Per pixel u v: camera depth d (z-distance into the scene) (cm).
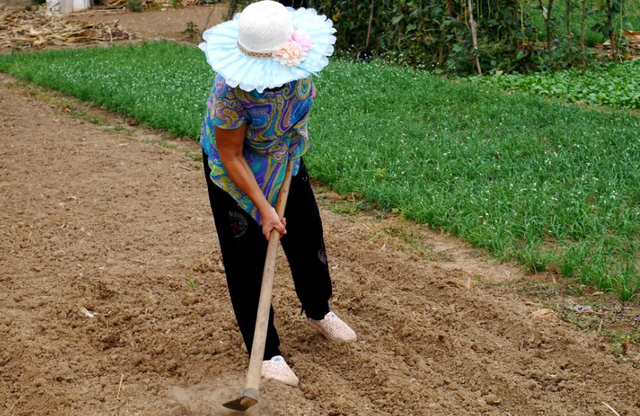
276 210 352
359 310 452
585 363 387
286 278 491
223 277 496
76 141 829
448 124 818
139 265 518
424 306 452
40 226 591
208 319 441
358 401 361
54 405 359
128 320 444
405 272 497
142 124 891
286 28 310
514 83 1032
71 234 575
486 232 537
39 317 443
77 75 1105
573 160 665
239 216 354
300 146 357
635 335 412
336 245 542
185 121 844
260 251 365
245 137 340
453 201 585
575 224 539
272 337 375
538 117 821
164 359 402
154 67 1166
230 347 412
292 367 389
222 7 1967
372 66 1098
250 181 337
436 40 1166
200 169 731
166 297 470
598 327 423
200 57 1270
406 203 600
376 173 653
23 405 363
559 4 1506
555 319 430
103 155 771
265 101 320
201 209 623
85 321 440
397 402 359
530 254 496
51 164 746
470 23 1126
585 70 1114
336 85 983
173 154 776
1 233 578
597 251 503
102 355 407
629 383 368
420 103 905
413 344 412
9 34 1630
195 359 401
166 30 1691
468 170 654
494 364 391
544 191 593
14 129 885
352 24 1282
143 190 669
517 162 675
